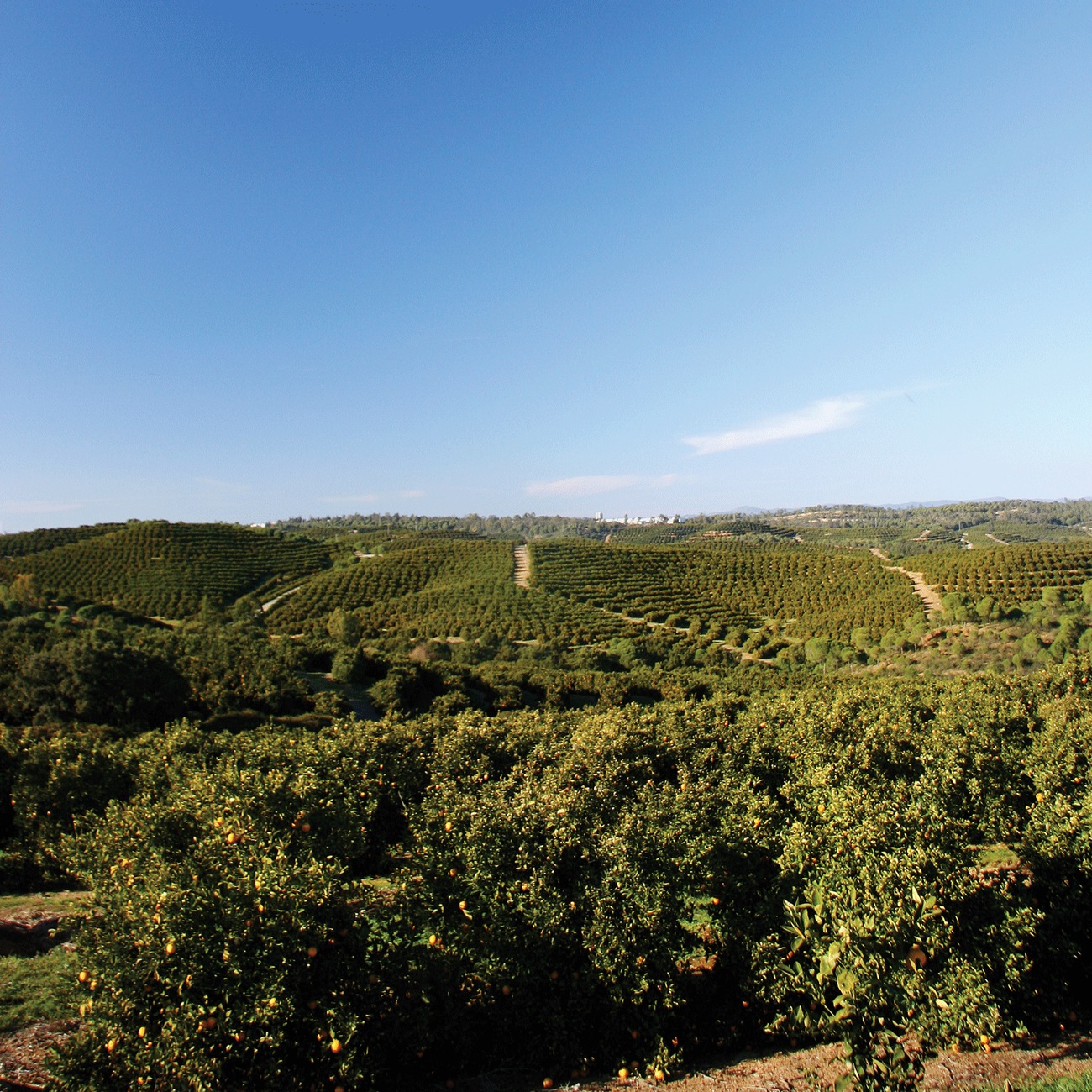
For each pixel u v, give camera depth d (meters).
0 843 16.73
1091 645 55.16
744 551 128.75
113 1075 5.94
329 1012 6.20
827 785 11.72
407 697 45.50
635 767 16.78
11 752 18.34
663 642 77.50
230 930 6.21
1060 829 8.77
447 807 9.42
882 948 6.68
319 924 6.49
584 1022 7.41
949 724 18.48
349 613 74.19
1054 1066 6.93
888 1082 6.27
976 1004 6.76
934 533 177.25
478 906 7.66
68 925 6.95
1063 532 169.88
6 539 106.06
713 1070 7.21
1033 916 7.48
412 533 161.62
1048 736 15.43
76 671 31.58
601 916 7.41
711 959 8.55
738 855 8.46
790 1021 7.63
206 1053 5.95
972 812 12.28
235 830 8.23
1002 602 73.38
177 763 17.08
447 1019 7.18
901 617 75.12
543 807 8.49
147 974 6.09
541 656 71.44
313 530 196.38
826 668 62.41
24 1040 7.27
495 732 19.94
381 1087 6.71
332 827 10.86
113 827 11.12
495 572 106.25
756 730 20.17
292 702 39.84
